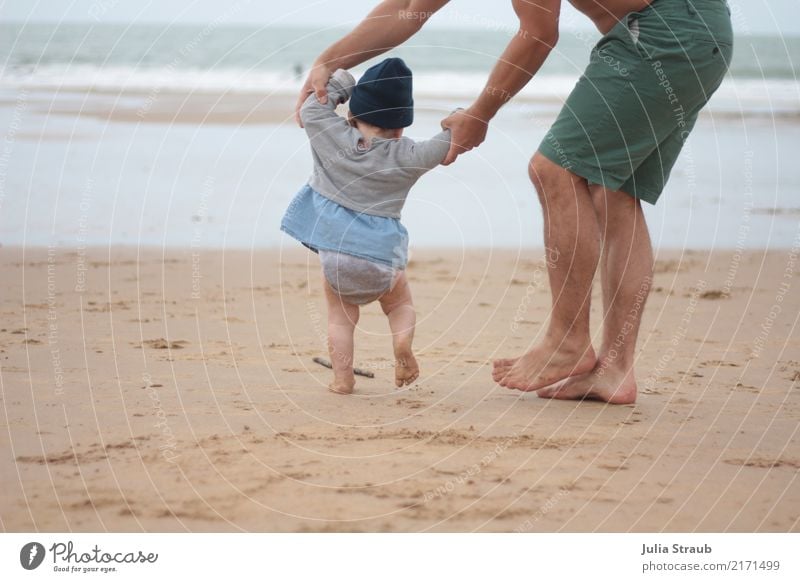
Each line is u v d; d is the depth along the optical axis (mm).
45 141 13562
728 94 23953
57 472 2936
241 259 7992
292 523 2602
